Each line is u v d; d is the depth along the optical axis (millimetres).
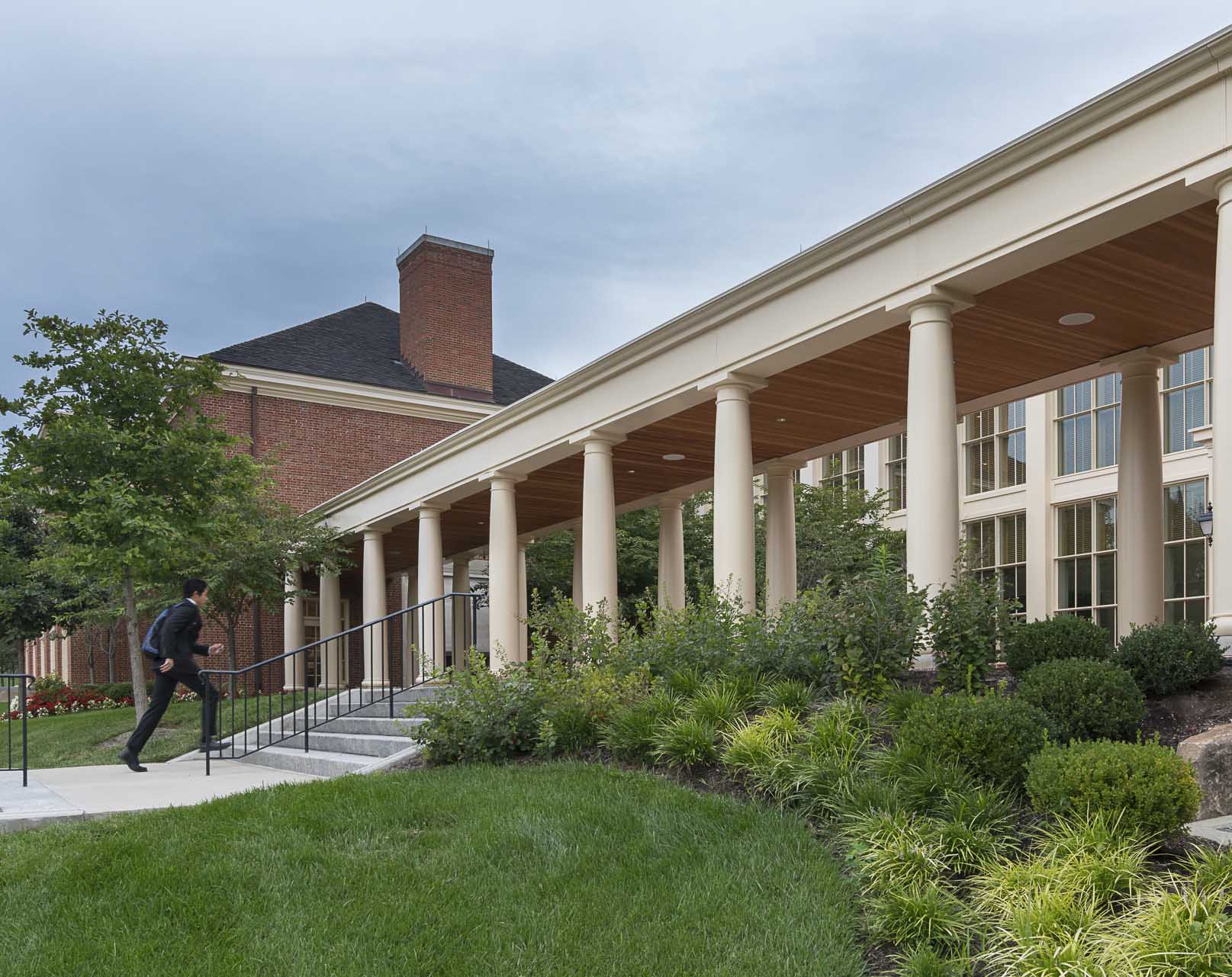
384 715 12688
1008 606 7918
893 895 4430
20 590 27297
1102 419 21578
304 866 5348
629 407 12766
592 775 6988
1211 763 5328
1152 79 7164
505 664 9430
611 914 4605
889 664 7621
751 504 11227
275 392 26297
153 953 4301
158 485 14422
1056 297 9883
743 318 11000
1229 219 6820
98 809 7305
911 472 8945
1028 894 4145
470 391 29531
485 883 5027
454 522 22375
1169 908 3762
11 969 4164
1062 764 4891
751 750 6453
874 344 10852
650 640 9062
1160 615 11180
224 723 16062
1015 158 8133
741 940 4301
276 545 20188
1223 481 6746
